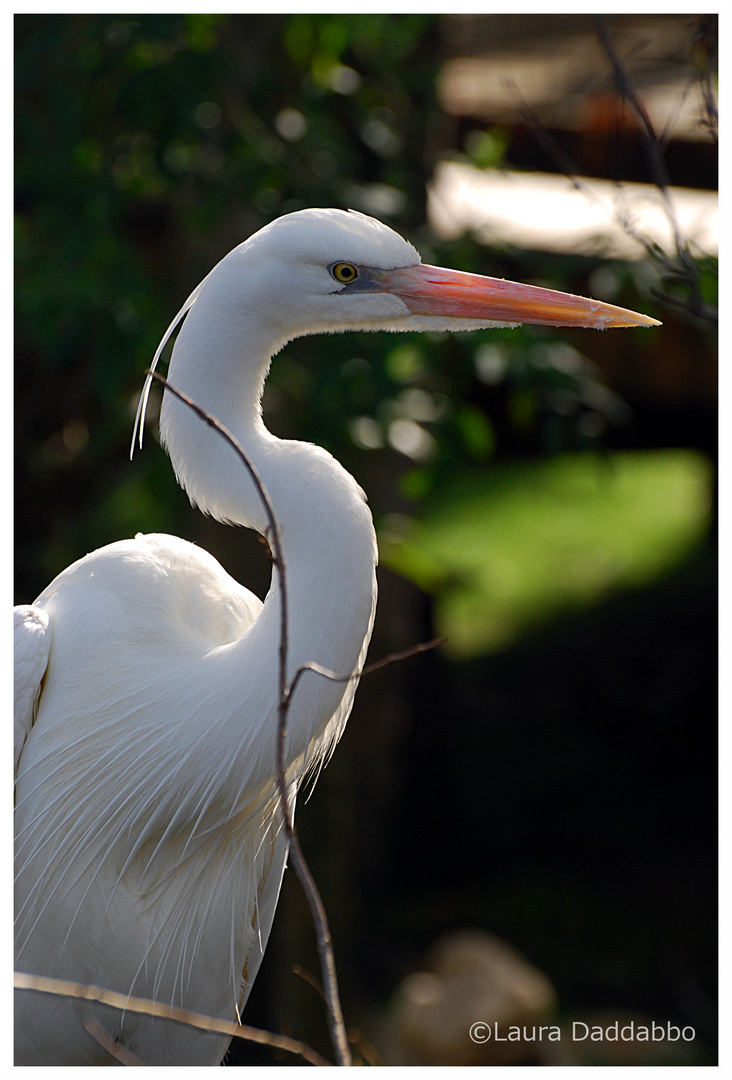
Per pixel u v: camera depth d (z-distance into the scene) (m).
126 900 3.35
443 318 3.35
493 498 21.59
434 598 10.93
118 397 6.55
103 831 3.29
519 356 5.75
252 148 6.17
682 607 15.45
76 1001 3.37
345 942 8.23
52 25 6.02
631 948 9.64
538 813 11.53
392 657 2.22
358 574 3.07
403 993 8.23
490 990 7.99
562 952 9.65
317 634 3.05
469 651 14.91
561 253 5.99
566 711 13.40
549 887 10.67
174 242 7.24
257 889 3.76
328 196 6.20
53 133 6.35
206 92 5.81
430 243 6.16
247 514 3.17
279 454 3.17
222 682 3.14
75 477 8.30
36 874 3.39
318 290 3.29
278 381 6.41
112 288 5.71
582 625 15.38
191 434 3.22
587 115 7.19
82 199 5.87
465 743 12.65
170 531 6.64
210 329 3.21
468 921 10.02
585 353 7.97
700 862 10.84
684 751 12.70
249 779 3.14
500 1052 7.72
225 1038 3.76
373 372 5.62
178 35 5.85
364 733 8.23
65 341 5.73
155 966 3.41
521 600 16.80
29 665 3.33
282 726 2.18
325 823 8.06
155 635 3.38
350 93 6.84
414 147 7.35
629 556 18.59
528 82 8.34
